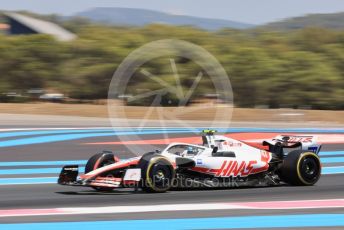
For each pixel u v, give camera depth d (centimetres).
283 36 15288
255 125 7150
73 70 11756
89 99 11700
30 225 1688
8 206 2030
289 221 1778
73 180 2306
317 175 2569
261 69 11650
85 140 4903
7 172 3147
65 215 1844
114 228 1661
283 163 2539
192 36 12162
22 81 11988
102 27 13938
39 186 2588
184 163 2339
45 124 6712
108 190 2414
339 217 1844
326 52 13850
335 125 7656
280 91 11731
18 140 4838
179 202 2089
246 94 11600
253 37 14888
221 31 14150
